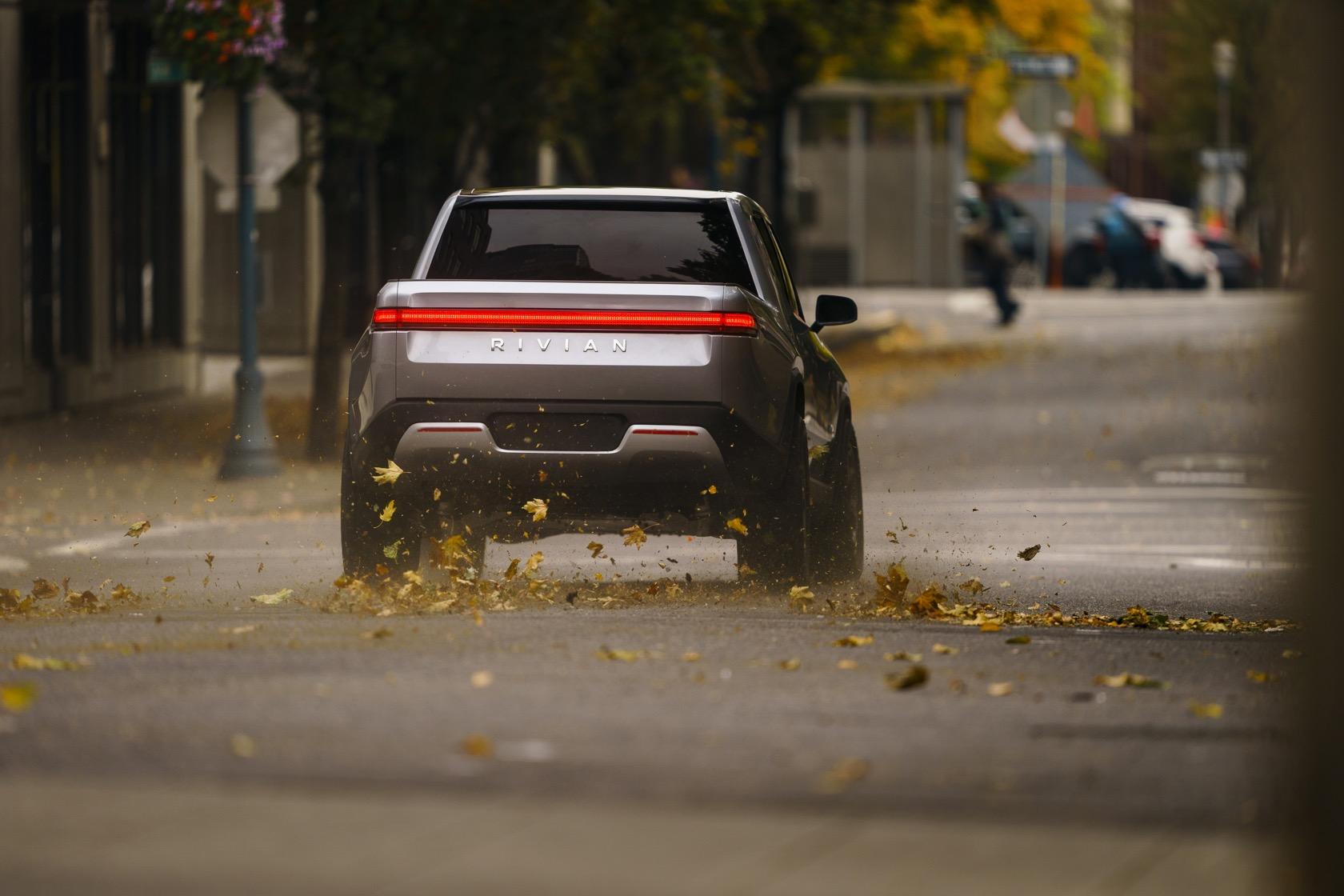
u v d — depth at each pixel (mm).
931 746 11500
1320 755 7520
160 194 59844
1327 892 7516
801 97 120500
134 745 11211
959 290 121500
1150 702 13609
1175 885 8383
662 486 20188
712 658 15383
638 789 10156
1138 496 39750
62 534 32906
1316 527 7441
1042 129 95375
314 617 18953
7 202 49844
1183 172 160750
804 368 21953
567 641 16391
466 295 20156
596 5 46906
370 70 43219
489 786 10172
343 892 8156
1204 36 153250
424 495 20391
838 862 8695
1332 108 7199
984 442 49469
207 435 49094
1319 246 7262
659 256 21922
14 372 50281
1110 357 73625
